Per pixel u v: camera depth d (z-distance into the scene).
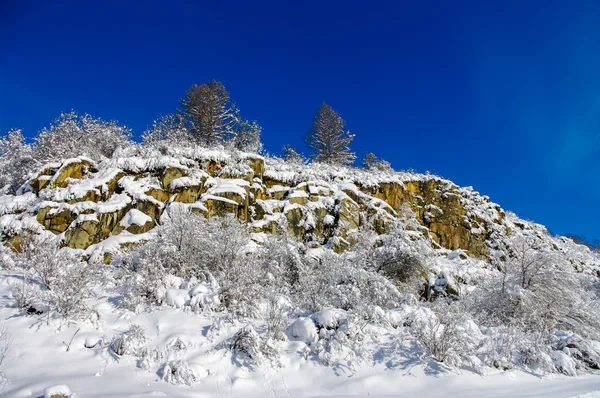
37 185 15.11
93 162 16.16
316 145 32.12
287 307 8.68
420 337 7.12
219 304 8.21
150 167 16.09
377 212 19.02
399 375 6.38
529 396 5.61
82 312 7.17
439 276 14.77
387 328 7.90
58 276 7.67
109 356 6.11
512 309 11.20
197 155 17.47
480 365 6.78
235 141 27.22
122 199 14.48
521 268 12.32
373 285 10.71
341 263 11.52
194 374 5.72
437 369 6.59
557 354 7.52
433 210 22.52
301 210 17.53
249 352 6.44
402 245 14.91
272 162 21.14
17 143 22.20
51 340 6.35
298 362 6.61
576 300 11.52
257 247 12.88
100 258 12.10
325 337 7.10
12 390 4.68
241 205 15.95
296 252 11.91
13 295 7.40
